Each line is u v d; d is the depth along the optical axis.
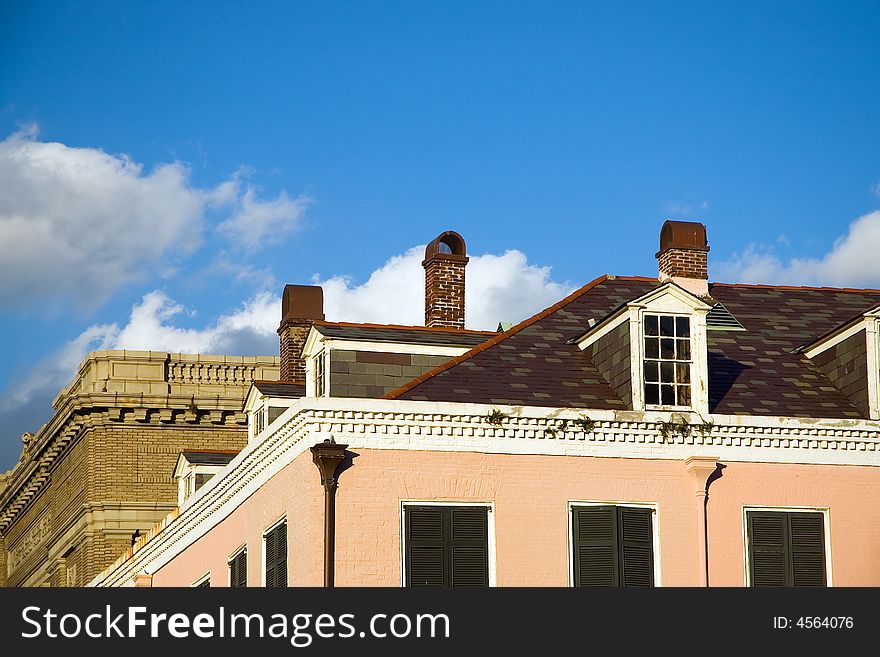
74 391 85.62
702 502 45.38
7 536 104.44
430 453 44.31
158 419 84.19
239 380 86.75
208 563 53.16
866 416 47.59
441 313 59.34
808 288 57.38
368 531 43.41
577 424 45.19
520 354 49.03
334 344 51.38
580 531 44.78
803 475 46.41
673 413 46.00
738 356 50.81
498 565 44.00
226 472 50.19
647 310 46.75
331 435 43.75
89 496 82.75
